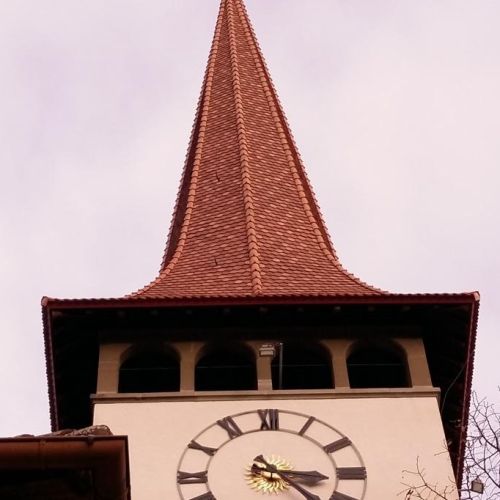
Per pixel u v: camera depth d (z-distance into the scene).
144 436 28.27
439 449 28.25
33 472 19.05
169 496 26.86
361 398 29.39
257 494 26.91
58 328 30.73
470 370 31.72
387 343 31.02
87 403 32.47
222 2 50.25
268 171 39.28
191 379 29.81
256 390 29.59
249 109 42.84
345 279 33.47
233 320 31.06
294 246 35.41
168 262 37.94
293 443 28.14
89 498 19.36
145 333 30.84
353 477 27.45
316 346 30.84
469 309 30.84
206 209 37.44
